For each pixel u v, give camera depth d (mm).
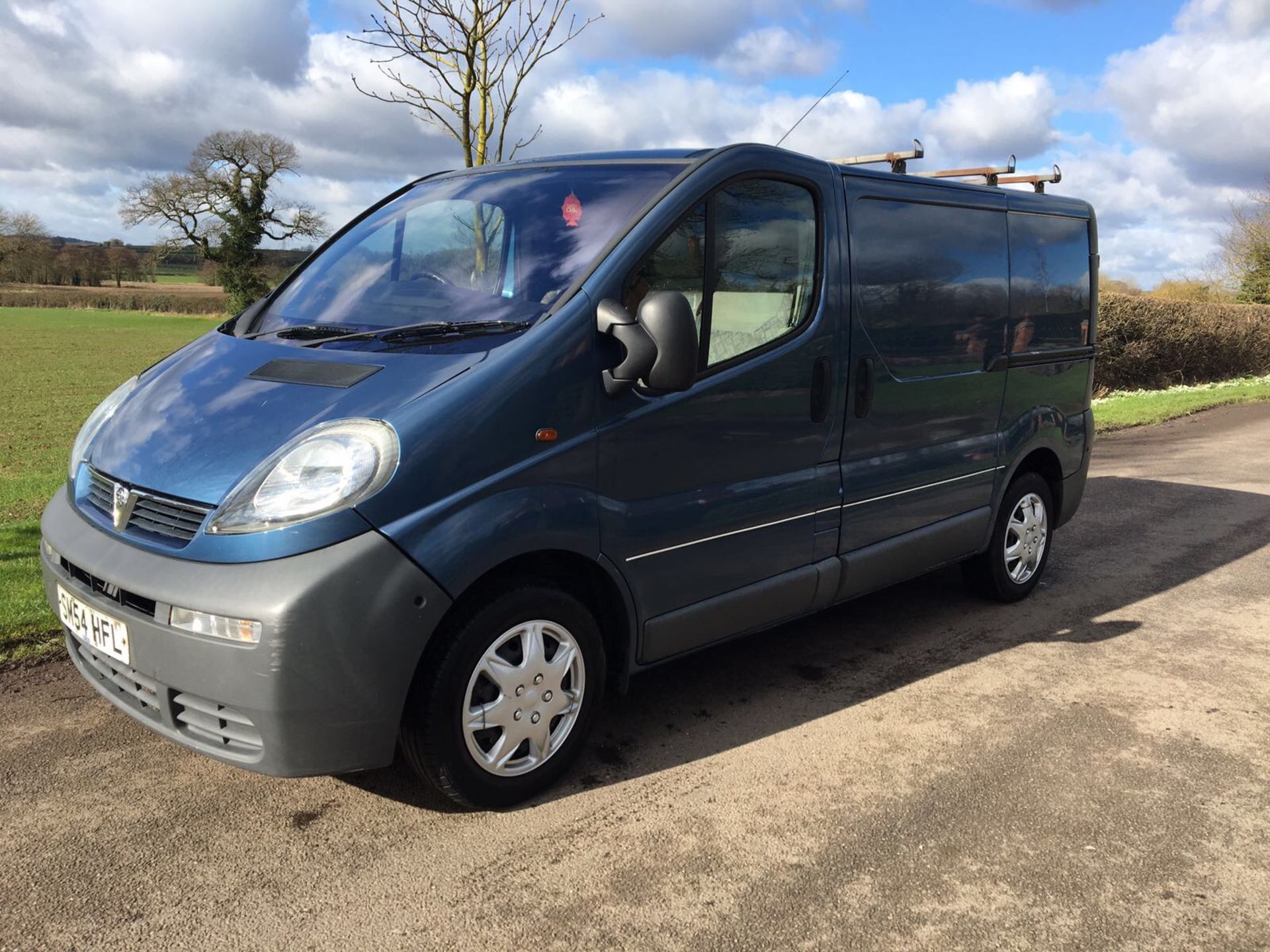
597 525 2953
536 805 2988
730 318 3348
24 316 55250
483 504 2682
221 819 2857
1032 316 4914
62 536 2922
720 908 2488
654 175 3361
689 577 3297
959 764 3312
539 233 3281
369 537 2500
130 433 3006
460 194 3760
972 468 4590
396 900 2490
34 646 4059
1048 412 5125
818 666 4219
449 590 2596
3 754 3209
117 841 2732
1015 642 4566
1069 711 3768
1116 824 2936
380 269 3590
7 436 12648
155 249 52656
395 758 3270
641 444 3066
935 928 2424
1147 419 13492
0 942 2295
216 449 2719
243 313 3738
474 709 2801
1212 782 3213
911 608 5094
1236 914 2506
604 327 2922
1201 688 4035
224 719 2551
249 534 2490
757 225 3438
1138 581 5617
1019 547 5109
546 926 2400
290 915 2424
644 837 2814
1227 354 22031
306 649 2420
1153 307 19109
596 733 3512
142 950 2281
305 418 2701
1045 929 2434
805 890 2570
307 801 2975
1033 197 5000
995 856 2750
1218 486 8609
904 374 4086
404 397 2680
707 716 3676
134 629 2605
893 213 4023
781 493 3566
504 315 3043
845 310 3766
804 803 3027
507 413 2744
